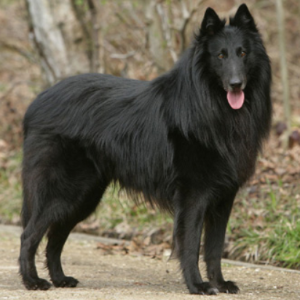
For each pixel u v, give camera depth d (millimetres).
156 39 18219
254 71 9281
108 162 9984
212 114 9117
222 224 9609
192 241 9164
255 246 12227
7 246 13711
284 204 13359
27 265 9562
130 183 9984
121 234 14547
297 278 10477
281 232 12234
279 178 14469
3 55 25859
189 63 9250
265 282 10133
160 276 10781
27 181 9938
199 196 9211
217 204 9594
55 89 10297
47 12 18016
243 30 9242
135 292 9016
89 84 10195
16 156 19250
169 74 9688
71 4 18141
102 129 9859
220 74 9047
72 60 18391
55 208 9773
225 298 8508
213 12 9156
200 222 9234
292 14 26094
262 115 9547
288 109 17562
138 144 9648
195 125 9086
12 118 20828
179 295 8734
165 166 9406
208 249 9570
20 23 26062
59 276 9953
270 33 25078
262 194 13867
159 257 12570
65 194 9836
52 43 18234
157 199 9766
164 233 13906
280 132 17703
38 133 10023
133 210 15156
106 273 10984
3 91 23312
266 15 25562
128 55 19297
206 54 9172
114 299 8297
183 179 9242
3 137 20469
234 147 9281
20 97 22531
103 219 15312
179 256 9188
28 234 9711
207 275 9508
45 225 9750
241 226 13031
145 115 9633
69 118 9930
